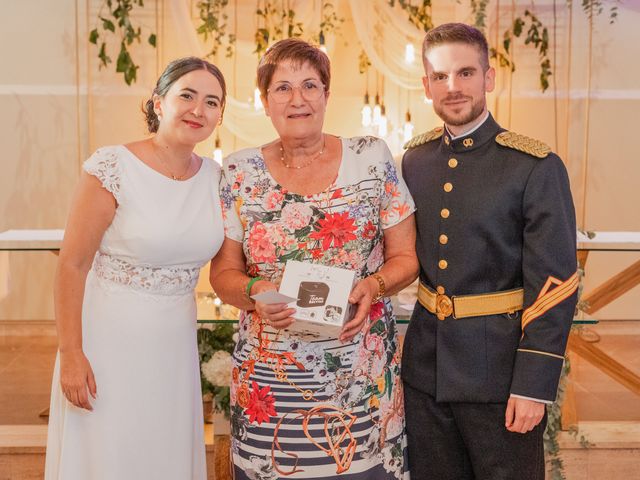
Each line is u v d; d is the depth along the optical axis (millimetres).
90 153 6453
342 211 2385
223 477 3344
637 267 3943
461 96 2330
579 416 4344
